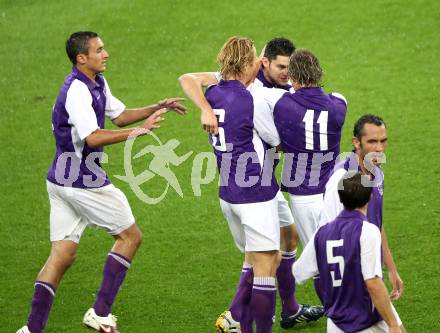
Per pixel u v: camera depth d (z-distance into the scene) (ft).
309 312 90.94
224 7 173.17
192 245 107.65
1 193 122.72
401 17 163.94
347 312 70.03
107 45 163.53
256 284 82.33
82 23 172.14
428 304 91.15
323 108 82.33
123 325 91.40
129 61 158.20
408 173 120.06
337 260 69.15
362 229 68.28
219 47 160.25
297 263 71.97
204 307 94.17
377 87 144.25
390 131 131.34
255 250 82.58
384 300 67.46
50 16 176.86
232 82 82.33
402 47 155.22
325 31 161.99
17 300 97.35
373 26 162.09
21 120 143.02
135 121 92.58
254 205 82.43
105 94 88.53
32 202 120.16
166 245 107.96
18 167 129.49
